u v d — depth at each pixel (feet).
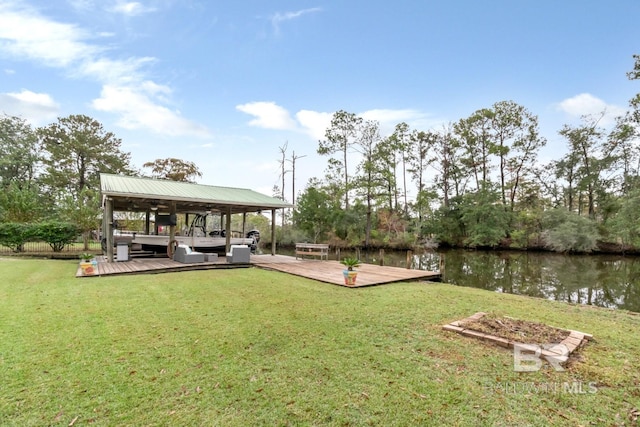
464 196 84.17
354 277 22.44
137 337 11.60
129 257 34.45
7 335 11.59
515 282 37.27
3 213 54.44
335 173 87.40
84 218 52.54
